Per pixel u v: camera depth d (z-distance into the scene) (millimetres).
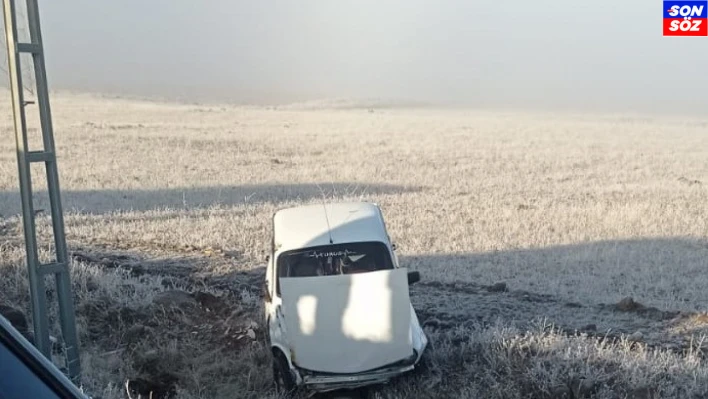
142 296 11125
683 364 8414
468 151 43281
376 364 8258
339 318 8258
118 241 16891
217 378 8938
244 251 16125
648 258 16234
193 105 112750
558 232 18953
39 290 6957
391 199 24609
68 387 2156
